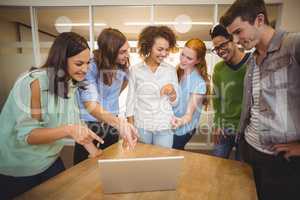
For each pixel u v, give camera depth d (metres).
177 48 1.60
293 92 0.97
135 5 2.56
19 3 2.68
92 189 0.85
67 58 0.96
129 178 0.81
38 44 2.83
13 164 0.99
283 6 2.38
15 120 0.92
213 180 0.92
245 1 0.96
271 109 1.05
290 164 1.03
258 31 0.99
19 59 2.87
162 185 0.84
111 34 1.47
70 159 2.22
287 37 0.97
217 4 2.46
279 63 0.99
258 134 1.14
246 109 1.24
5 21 2.88
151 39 1.50
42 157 1.05
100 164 0.78
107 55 1.47
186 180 0.92
